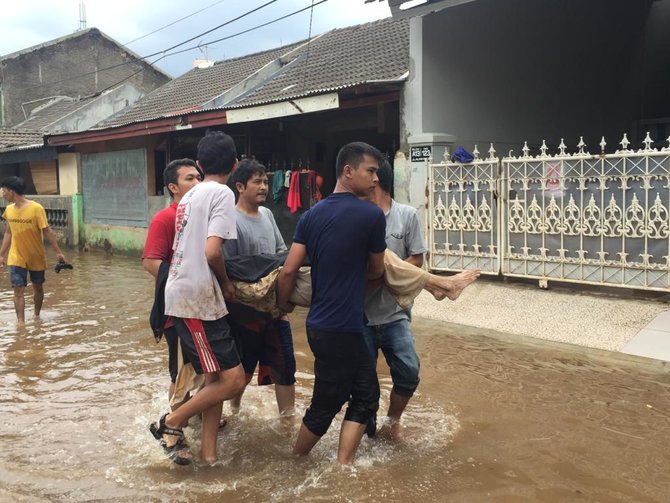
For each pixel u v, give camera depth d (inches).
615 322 252.1
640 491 135.6
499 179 311.6
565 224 289.6
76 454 157.6
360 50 531.8
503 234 311.9
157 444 163.2
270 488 139.7
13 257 305.9
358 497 134.7
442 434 166.9
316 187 444.5
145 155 587.2
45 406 191.5
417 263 166.6
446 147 354.6
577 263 286.8
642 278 267.7
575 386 200.7
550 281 299.7
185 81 762.2
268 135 553.0
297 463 152.4
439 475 144.3
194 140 563.2
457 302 304.8
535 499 132.7
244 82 581.6
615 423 171.3
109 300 364.2
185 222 148.7
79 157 673.0
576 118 475.5
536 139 439.5
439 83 370.0
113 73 1086.4
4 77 979.3
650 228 263.4
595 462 149.1
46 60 1019.3
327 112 508.7
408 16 345.4
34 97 1011.9
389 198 165.9
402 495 135.4
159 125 514.9
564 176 288.0
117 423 177.8
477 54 392.5
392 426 163.6
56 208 693.9
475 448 158.2
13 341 270.1
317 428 149.9
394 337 159.6
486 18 397.7
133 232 603.8
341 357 142.9
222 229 144.4
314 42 636.7
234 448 161.3
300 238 147.4
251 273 155.0
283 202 472.4
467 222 327.0
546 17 442.6
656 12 549.6
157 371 226.2
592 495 134.1
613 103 512.1
